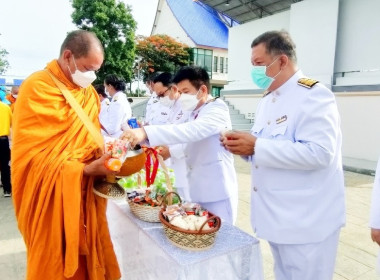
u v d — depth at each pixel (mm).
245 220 3754
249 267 1573
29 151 1545
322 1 8328
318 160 1367
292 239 1521
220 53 21578
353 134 7344
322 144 1367
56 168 1528
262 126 1679
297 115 1472
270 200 1578
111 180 1702
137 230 1784
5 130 4359
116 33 16438
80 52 1575
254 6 11664
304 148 1379
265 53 1510
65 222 1517
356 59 7891
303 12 8836
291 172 1522
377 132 6891
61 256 1580
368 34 7609
